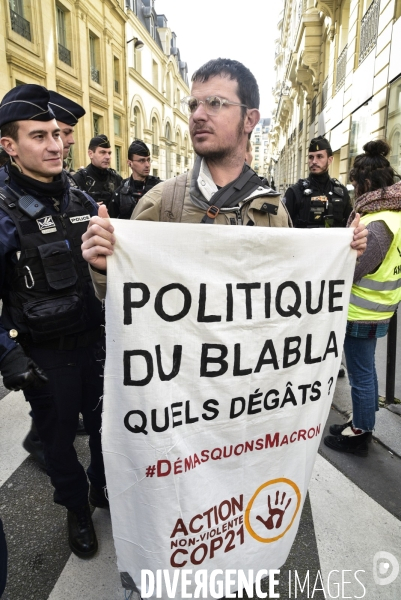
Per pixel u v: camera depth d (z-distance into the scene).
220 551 1.46
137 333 1.32
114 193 4.40
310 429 1.60
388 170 2.26
